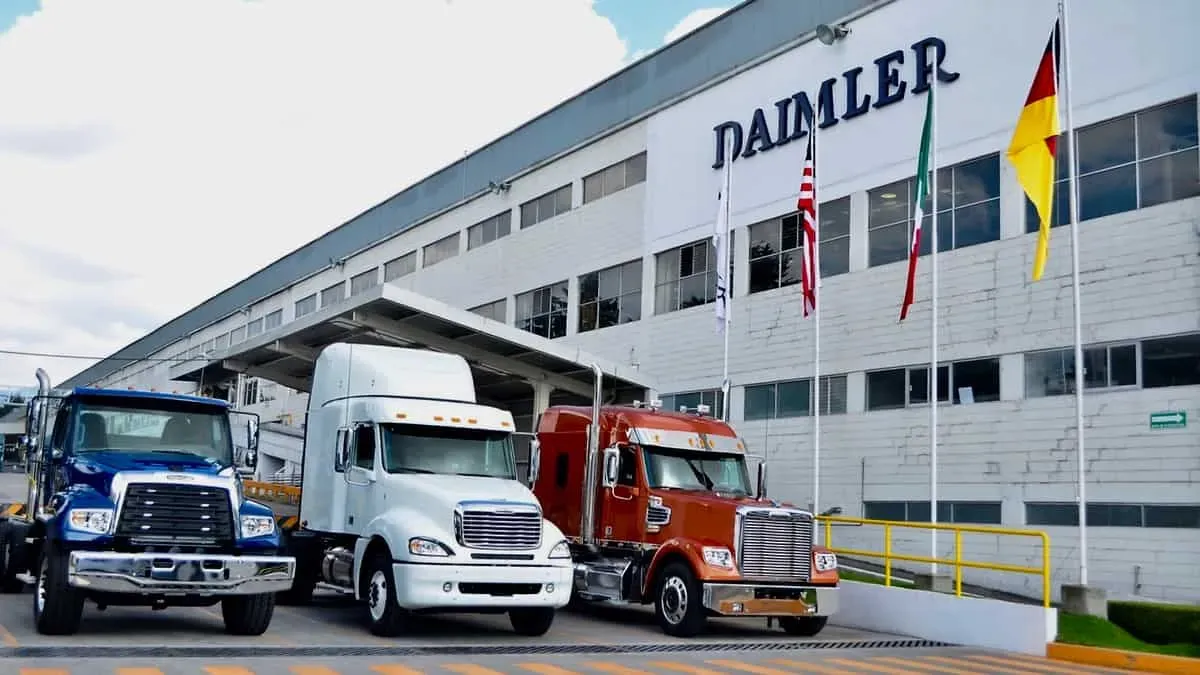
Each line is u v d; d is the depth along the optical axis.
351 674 10.58
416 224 45.22
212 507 12.31
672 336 30.09
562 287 35.59
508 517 13.53
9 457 19.95
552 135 36.88
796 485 25.75
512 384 27.89
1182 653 14.27
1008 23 22.16
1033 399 20.86
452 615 16.17
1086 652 14.53
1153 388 19.00
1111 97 20.20
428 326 24.36
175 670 10.21
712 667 12.34
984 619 15.91
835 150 25.70
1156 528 18.64
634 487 16.64
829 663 13.23
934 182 20.78
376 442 14.44
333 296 52.66
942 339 22.75
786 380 26.42
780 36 27.78
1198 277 18.59
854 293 24.88
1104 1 20.52
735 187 28.47
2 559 15.29
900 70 24.34
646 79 32.59
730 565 15.16
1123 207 19.94
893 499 23.41
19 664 10.03
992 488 21.34
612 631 15.68
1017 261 21.48
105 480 12.10
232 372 29.33
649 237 31.44
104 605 12.45
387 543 13.57
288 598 16.42
